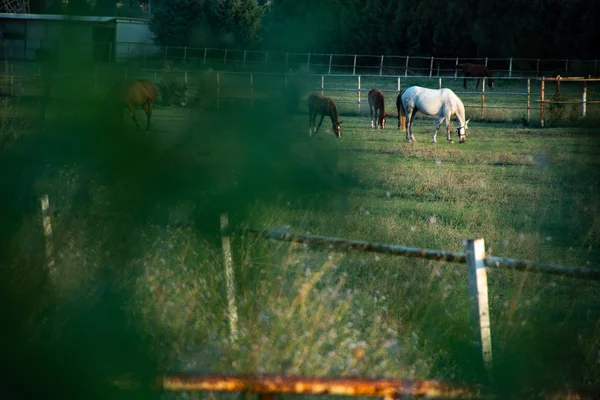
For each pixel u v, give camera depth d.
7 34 125.38
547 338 14.23
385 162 50.59
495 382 12.27
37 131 22.67
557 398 10.57
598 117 78.31
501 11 136.00
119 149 19.83
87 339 13.05
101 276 15.16
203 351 12.78
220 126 23.14
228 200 20.34
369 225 26.73
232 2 147.50
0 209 20.28
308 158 28.30
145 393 11.29
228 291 15.09
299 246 21.31
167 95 73.69
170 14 145.88
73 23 18.95
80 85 20.36
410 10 145.12
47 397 11.73
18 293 14.21
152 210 18.70
